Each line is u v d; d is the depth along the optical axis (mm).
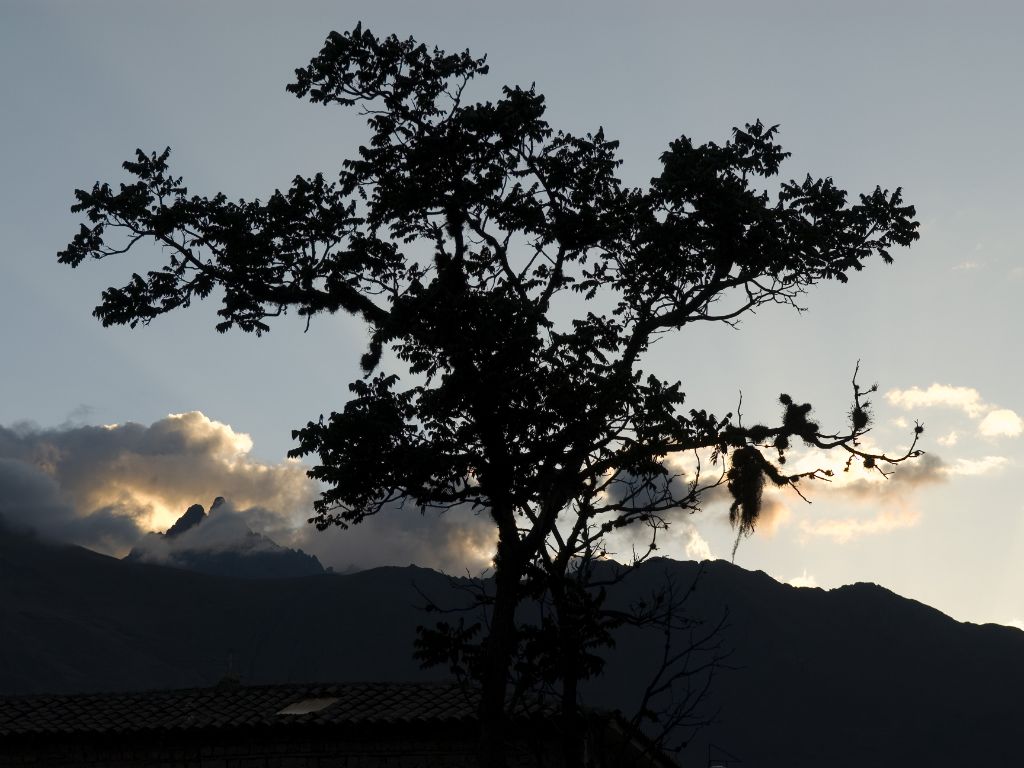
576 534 25422
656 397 24906
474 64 27672
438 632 25469
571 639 25016
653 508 25547
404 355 26125
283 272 27984
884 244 28109
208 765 30531
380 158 27781
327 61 27359
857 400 25734
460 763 29781
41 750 31109
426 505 25781
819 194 27938
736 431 25219
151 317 28031
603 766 27062
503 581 25453
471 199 27188
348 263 27422
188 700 32406
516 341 24844
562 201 27891
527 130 27219
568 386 25016
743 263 27484
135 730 30547
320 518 26109
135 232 28062
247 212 27922
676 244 27078
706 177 26719
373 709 30562
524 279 27734
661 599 25875
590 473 25734
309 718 30250
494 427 25156
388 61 27406
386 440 25234
